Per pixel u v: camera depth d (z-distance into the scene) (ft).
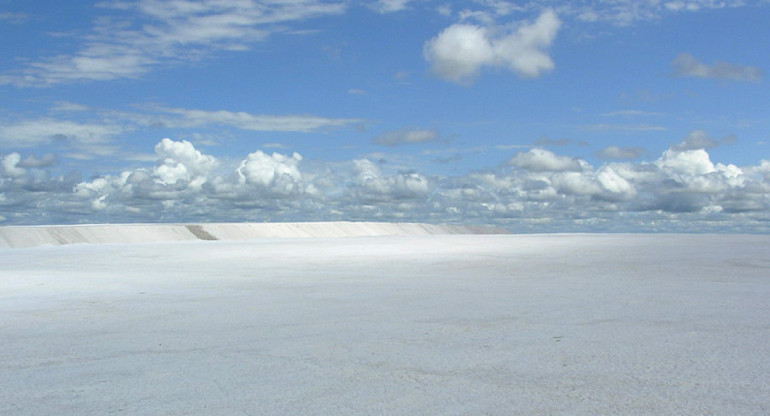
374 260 67.15
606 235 155.22
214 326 25.50
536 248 85.87
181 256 82.12
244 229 197.36
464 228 289.33
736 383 15.67
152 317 28.27
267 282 44.45
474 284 40.70
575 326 24.16
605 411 13.69
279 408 14.30
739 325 23.72
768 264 53.11
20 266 67.56
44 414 14.19
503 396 14.97
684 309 27.96
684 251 72.90
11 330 25.39
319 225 226.38
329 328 24.59
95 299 35.55
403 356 19.38
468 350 20.12
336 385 16.17
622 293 34.32
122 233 161.79
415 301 32.30
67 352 20.86
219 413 14.03
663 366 17.52
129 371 18.08
